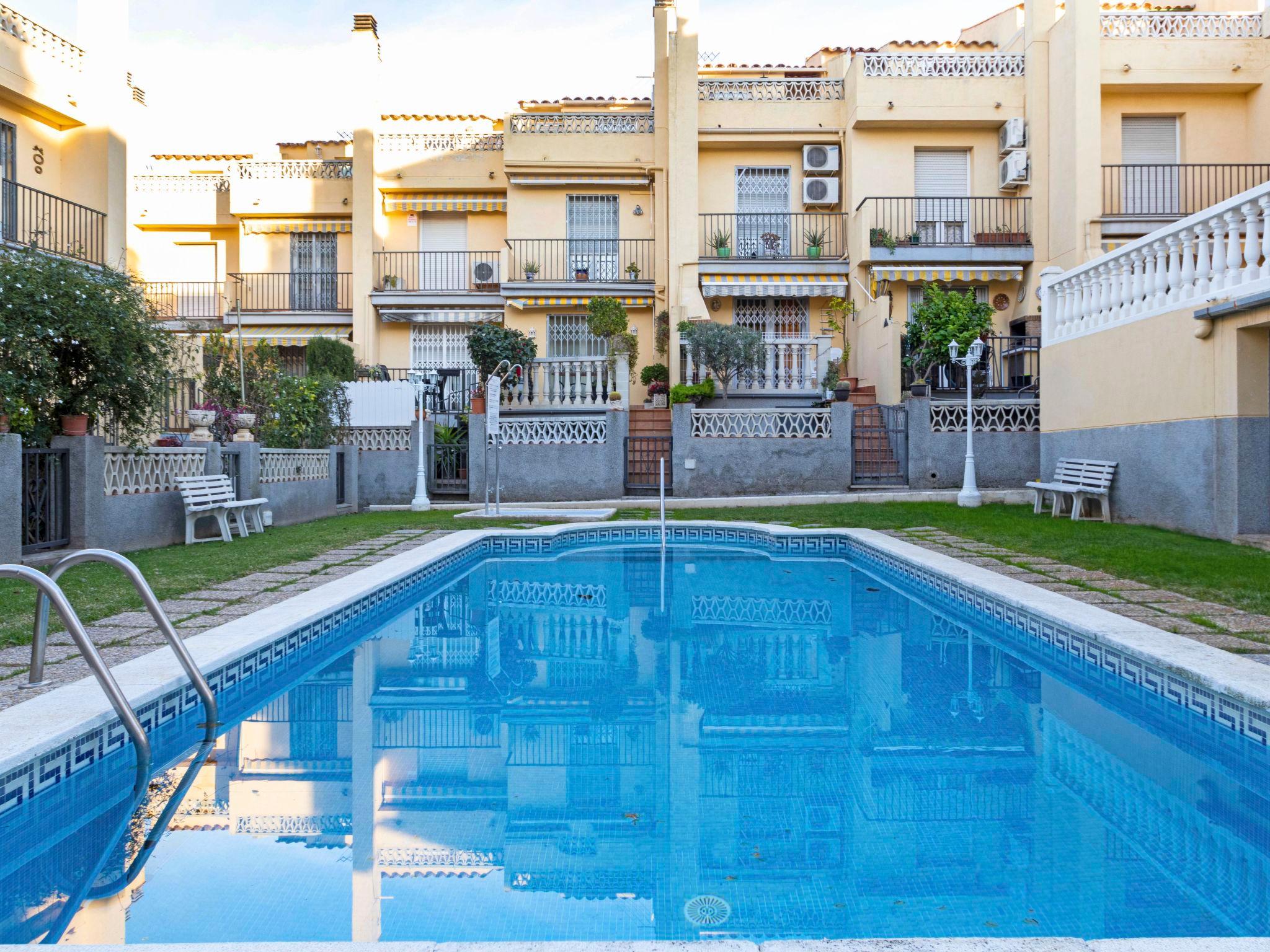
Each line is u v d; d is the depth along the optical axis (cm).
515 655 556
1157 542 836
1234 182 1817
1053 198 1808
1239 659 405
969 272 1817
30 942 226
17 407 772
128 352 866
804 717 421
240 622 511
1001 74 1862
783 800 323
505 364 1590
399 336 2212
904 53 1878
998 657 545
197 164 2456
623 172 2061
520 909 242
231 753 377
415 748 383
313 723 417
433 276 2194
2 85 1354
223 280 2331
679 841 286
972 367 1387
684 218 1891
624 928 233
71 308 812
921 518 1125
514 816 308
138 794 331
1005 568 707
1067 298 1204
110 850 284
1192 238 915
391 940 226
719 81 1989
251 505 1075
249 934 229
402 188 2145
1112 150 1836
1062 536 907
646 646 577
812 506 1324
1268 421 832
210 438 1088
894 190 1927
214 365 1380
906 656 545
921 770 353
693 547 1074
